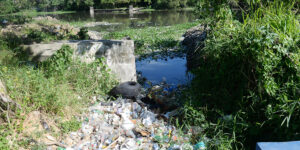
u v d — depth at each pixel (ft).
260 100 12.00
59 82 15.25
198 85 15.66
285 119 10.69
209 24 15.93
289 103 10.75
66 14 137.90
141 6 190.29
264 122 11.21
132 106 15.35
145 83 21.52
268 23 11.76
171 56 31.37
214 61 14.82
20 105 12.21
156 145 11.76
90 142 12.01
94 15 126.52
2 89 11.79
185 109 13.50
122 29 62.13
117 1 176.65
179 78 22.71
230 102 13.62
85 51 17.83
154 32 52.19
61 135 12.12
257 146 7.29
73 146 11.58
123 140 12.19
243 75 13.15
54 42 18.63
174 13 128.88
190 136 12.41
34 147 10.75
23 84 13.43
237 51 13.00
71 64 16.98
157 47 36.83
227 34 14.37
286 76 11.21
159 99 16.48
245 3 16.39
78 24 75.87
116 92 16.67
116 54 18.28
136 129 13.03
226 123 12.48
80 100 14.90
